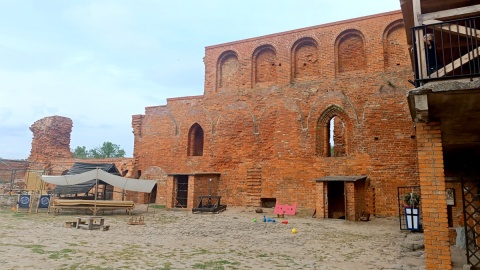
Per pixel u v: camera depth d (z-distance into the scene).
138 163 29.30
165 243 11.14
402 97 20.41
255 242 11.60
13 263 7.59
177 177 24.77
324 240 12.06
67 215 19.33
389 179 19.86
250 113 25.11
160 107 29.17
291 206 20.38
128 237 12.26
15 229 13.23
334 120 26.34
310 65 23.91
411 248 10.17
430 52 8.89
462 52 8.92
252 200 23.77
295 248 10.57
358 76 21.86
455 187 12.13
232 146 25.33
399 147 19.95
